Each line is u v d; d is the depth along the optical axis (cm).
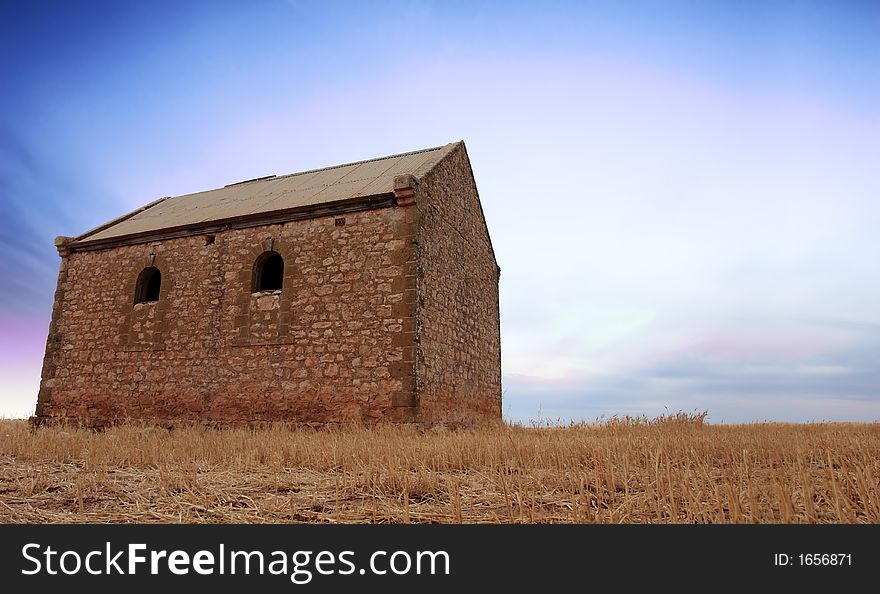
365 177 1677
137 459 778
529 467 653
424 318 1325
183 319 1523
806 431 1097
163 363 1518
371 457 689
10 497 546
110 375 1588
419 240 1337
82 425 1572
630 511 413
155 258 1619
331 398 1298
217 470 700
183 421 1439
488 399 1769
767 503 423
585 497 475
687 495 431
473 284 1725
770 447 729
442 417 1378
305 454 775
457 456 709
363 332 1308
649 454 673
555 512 447
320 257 1398
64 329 1705
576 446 741
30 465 764
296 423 1307
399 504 496
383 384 1259
